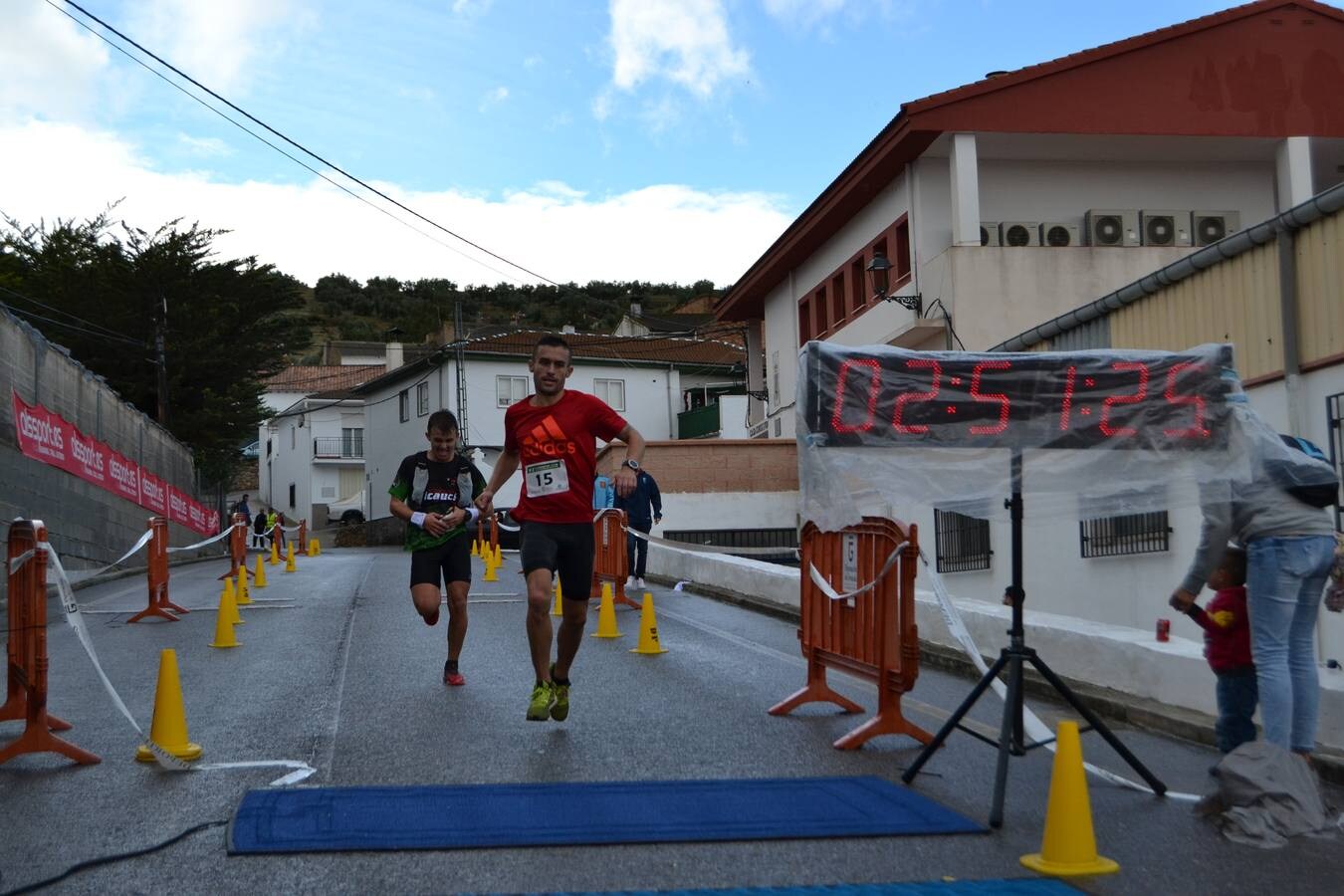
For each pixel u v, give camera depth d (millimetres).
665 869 4777
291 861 4809
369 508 59000
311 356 106250
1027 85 22359
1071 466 6012
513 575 21875
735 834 5207
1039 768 6664
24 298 36906
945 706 8594
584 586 7297
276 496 78812
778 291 33812
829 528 6098
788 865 4852
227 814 5488
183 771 6328
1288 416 10039
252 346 42906
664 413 54500
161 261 40312
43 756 6691
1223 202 24281
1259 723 7098
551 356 7277
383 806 5562
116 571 24703
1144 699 8141
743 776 6336
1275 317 10234
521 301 135875
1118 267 22219
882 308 25141
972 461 6059
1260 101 22875
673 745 7066
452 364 50344
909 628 6965
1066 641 9055
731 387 54500
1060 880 4719
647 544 19250
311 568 26422
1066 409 5969
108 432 26797
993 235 23297
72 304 39812
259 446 85625
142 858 4844
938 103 22062
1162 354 6039
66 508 22078
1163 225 23281
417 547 8992
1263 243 10375
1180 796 6066
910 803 5738
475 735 7277
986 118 22234
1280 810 5352
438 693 8750
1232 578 6207
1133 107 22562
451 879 4621
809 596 8258
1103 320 13125
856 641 7543
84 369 24391
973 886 4605
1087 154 23703
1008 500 6105
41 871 4652
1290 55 23047
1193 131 22656
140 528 29078
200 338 41094
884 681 7129
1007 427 5969
